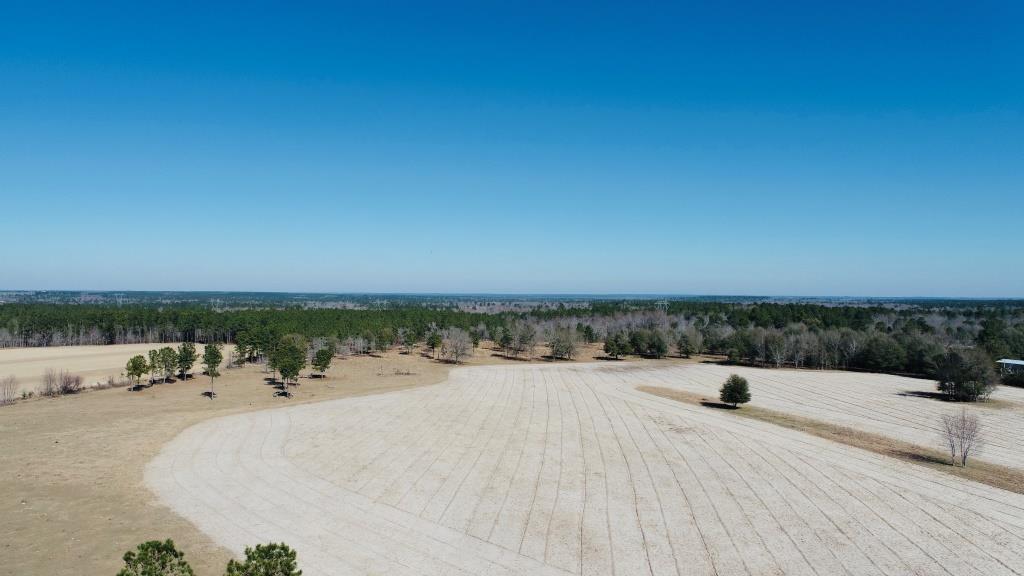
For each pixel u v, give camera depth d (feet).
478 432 189.16
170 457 152.05
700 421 212.84
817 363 407.64
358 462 152.76
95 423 187.62
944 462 163.84
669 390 294.05
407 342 461.37
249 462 150.10
